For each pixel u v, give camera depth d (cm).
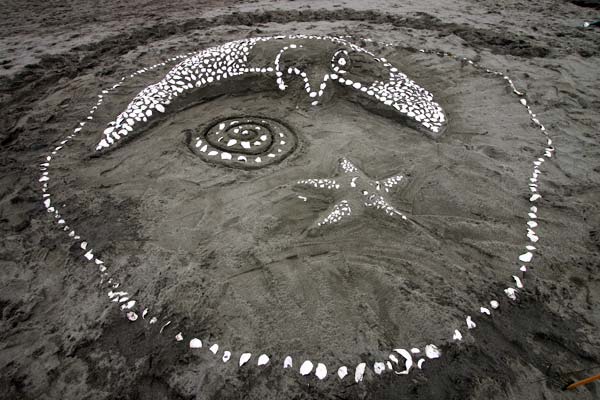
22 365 251
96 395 237
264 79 546
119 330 270
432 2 947
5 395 238
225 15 850
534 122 494
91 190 390
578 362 254
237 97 547
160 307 283
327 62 540
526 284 301
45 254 325
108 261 318
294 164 424
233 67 544
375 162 428
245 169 418
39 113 512
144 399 235
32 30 773
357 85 519
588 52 673
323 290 291
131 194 385
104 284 300
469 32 754
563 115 511
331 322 271
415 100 504
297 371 246
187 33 757
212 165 424
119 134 455
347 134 475
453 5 928
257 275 302
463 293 292
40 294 294
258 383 241
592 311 283
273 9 890
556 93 556
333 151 443
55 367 250
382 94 508
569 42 720
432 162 427
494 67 627
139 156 438
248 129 473
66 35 749
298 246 325
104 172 415
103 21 826
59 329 271
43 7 916
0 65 626
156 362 252
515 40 719
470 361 254
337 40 574
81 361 254
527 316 280
